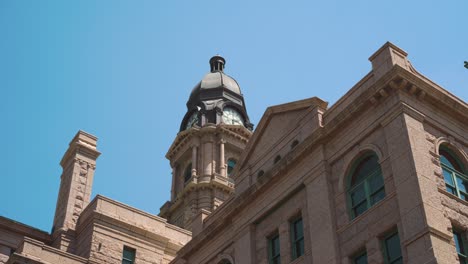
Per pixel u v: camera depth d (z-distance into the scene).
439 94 32.34
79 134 56.75
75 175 54.28
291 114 38.72
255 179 39.44
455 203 29.47
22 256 41.75
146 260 48.72
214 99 90.19
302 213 34.28
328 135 34.47
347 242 30.77
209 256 40.41
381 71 33.16
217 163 80.19
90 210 49.88
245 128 83.75
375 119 32.19
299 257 33.12
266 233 36.38
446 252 26.83
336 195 32.72
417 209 27.81
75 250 49.62
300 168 35.50
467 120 33.41
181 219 77.31
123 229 49.12
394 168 29.89
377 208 29.98
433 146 31.00
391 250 28.83
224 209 40.72
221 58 100.81
